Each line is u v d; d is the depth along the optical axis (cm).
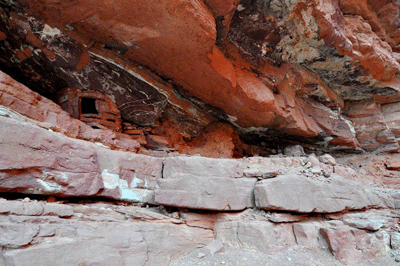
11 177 304
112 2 403
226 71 590
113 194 421
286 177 503
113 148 525
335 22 624
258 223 459
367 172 951
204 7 450
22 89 389
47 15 432
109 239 333
